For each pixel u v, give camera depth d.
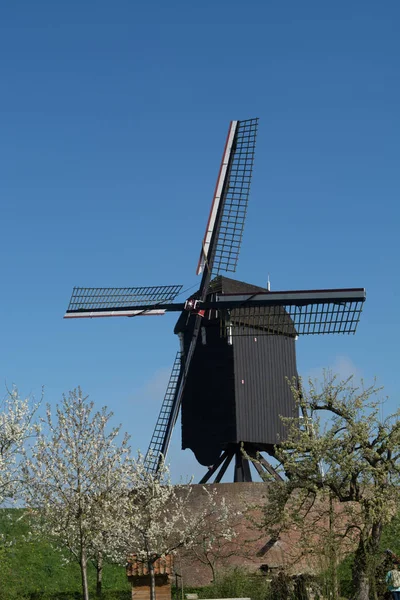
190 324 47.59
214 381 47.94
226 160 49.06
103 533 33.47
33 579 42.16
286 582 30.91
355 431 32.56
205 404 48.12
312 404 34.28
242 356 47.81
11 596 36.50
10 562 40.81
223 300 46.84
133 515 34.09
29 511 31.28
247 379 47.75
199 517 41.47
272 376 48.59
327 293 46.41
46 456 30.91
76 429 31.45
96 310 47.38
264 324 47.59
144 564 36.06
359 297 46.19
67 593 41.19
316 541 38.97
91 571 45.38
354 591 30.72
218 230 48.31
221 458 47.91
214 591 34.62
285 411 48.75
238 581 34.88
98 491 31.47
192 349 47.53
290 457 33.00
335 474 32.69
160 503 35.56
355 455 32.41
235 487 45.72
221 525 44.56
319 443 32.72
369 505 31.66
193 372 48.69
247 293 46.78
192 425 48.44
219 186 48.81
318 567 29.20
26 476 31.06
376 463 32.88
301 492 34.47
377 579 30.08
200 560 42.28
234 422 46.94
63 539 31.45
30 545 42.88
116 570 46.16
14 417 33.78
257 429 47.50
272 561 43.41
